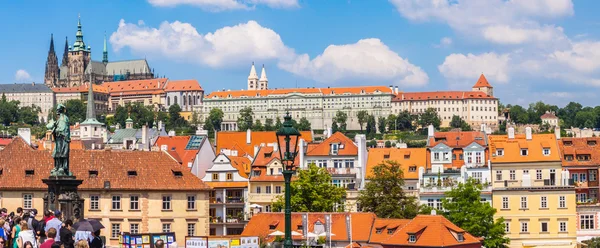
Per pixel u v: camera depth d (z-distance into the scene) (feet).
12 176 604.08
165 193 616.80
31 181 602.03
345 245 573.33
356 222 584.40
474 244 563.89
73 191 373.40
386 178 652.07
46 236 274.77
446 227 558.15
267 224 591.37
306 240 545.85
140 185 613.11
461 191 628.28
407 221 573.33
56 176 369.71
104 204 611.06
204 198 627.46
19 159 615.16
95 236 293.43
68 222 283.38
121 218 610.24
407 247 552.82
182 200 620.49
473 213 618.03
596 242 633.20
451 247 546.26
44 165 612.70
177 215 618.85
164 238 387.14
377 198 651.66
